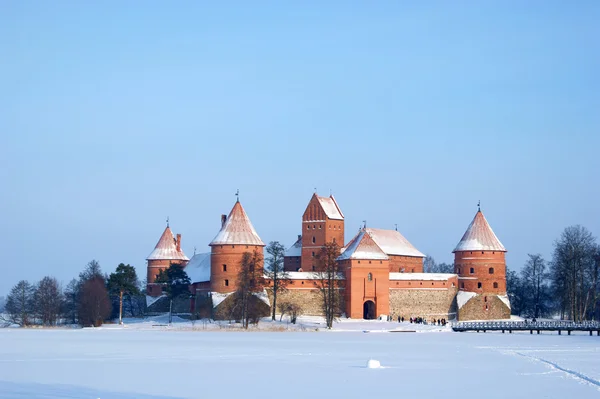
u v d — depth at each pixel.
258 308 127.44
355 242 138.88
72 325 140.12
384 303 135.38
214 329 116.75
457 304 143.75
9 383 51.22
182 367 59.72
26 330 122.12
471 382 51.81
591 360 66.19
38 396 46.25
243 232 132.12
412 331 115.00
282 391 47.84
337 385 50.31
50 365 61.34
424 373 56.56
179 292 141.88
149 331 115.75
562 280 142.88
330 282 128.50
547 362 64.62
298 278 135.62
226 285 131.25
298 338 96.44
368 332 112.25
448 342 90.12
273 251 131.62
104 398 45.53
